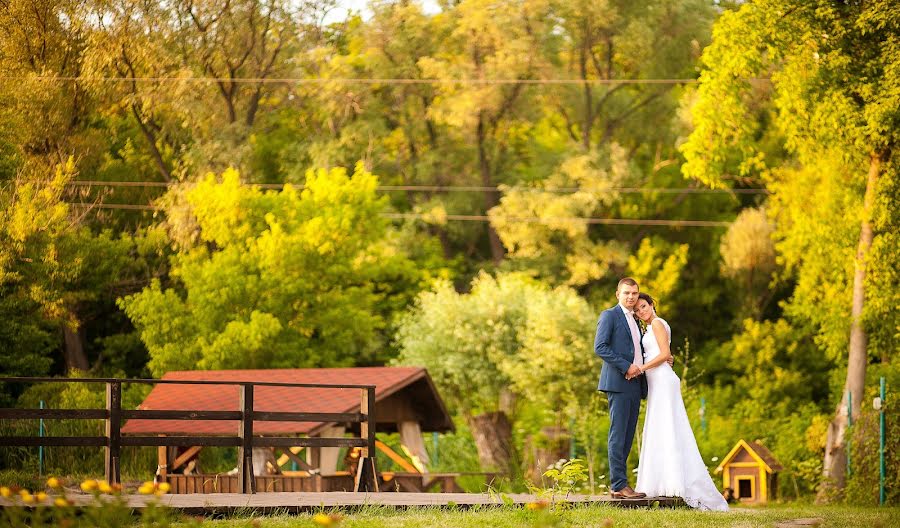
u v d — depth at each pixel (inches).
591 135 2167.8
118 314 1675.7
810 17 999.6
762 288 1907.0
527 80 1919.3
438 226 2037.4
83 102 1590.8
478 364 1275.8
